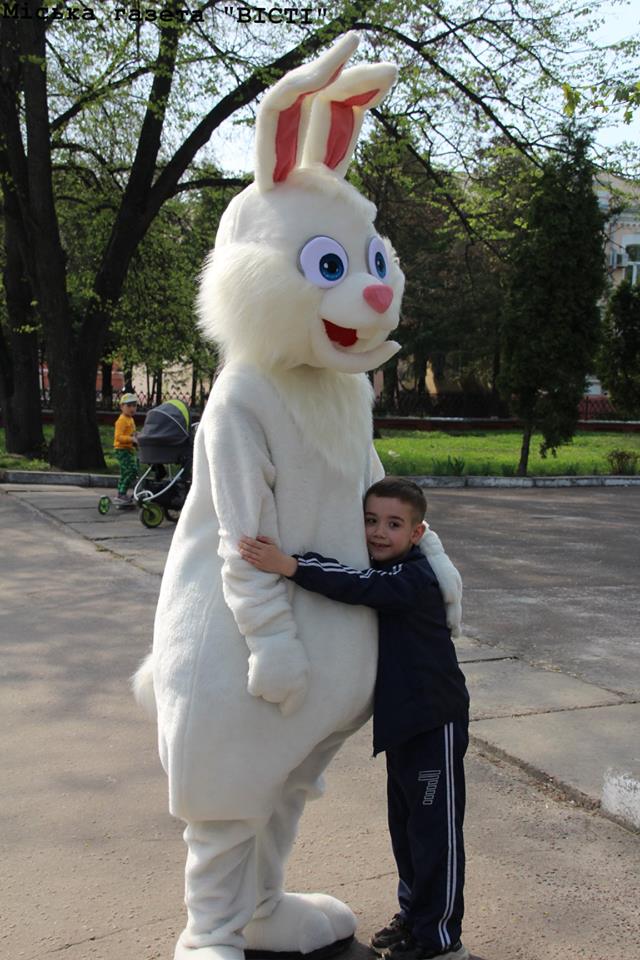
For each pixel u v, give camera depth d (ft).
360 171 57.16
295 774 8.89
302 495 8.13
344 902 10.12
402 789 8.77
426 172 59.98
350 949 9.32
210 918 8.23
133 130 62.59
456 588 8.73
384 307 7.73
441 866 8.41
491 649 20.04
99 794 12.80
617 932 9.68
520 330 57.82
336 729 8.34
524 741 14.42
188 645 7.97
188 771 7.85
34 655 19.26
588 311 57.62
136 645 20.15
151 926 9.59
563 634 21.66
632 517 43.83
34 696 16.75
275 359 8.02
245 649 7.86
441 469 58.54
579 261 56.85
